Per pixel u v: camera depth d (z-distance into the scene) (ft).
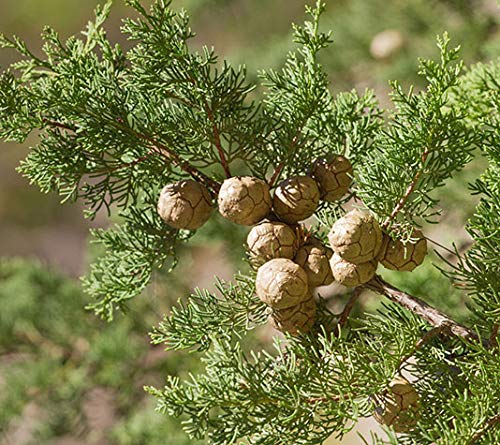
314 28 3.52
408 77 6.37
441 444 3.24
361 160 3.66
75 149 3.54
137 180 3.62
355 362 3.37
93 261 6.52
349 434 6.32
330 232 3.40
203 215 3.53
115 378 6.37
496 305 3.39
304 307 3.47
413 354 3.44
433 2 6.38
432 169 3.47
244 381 3.37
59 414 6.62
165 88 3.50
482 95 3.95
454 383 3.43
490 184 3.40
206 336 3.51
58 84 3.47
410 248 3.43
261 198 3.46
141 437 5.89
